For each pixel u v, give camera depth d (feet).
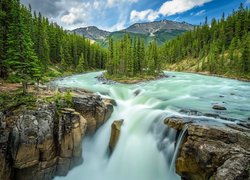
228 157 53.78
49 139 67.56
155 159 77.15
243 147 56.95
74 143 73.77
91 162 84.58
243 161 50.52
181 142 68.95
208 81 223.30
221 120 79.77
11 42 85.05
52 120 70.08
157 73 280.92
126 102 124.06
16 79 81.97
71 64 320.91
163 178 72.59
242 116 90.38
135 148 82.28
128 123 93.50
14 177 66.69
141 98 130.00
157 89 161.79
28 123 64.90
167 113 91.76
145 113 96.07
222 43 395.96
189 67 422.82
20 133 63.26
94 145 90.17
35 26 259.80
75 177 77.00
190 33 557.74
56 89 101.60
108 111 96.68
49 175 70.38
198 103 115.14
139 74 257.96
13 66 87.51
